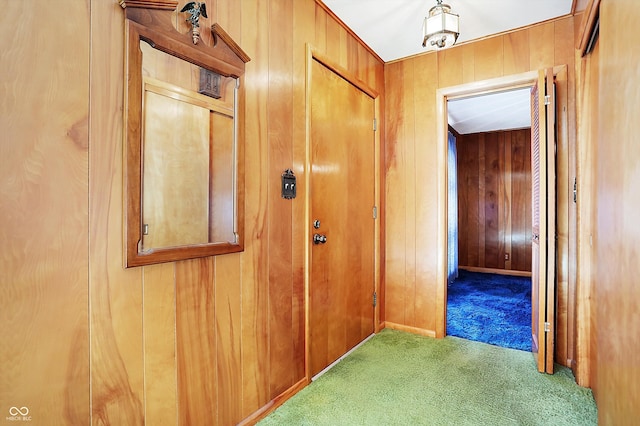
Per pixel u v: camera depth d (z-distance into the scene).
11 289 0.95
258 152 1.79
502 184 5.95
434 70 2.98
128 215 1.19
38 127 1.00
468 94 2.90
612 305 1.35
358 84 2.74
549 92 2.29
